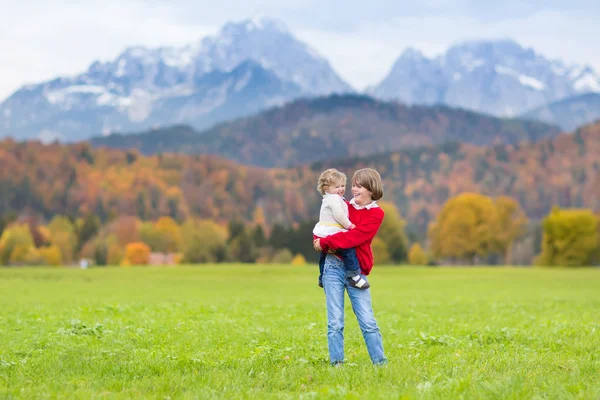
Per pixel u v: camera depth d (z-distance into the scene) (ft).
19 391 22.15
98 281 174.81
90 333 40.22
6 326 45.52
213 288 135.95
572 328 44.06
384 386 23.11
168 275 219.00
